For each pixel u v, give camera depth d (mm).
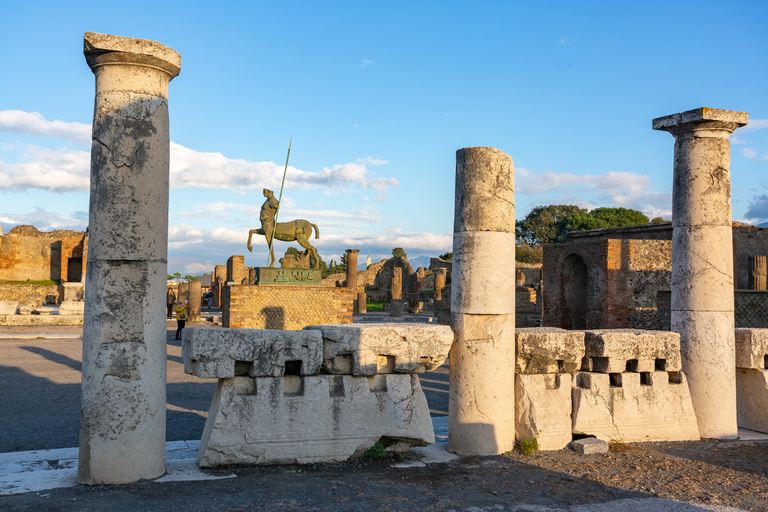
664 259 18844
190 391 10523
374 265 53562
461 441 6176
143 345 5043
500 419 6227
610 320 18344
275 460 5566
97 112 5043
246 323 17781
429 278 47938
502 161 6297
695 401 7277
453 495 4914
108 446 4922
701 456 6324
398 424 5973
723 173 7410
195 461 5676
